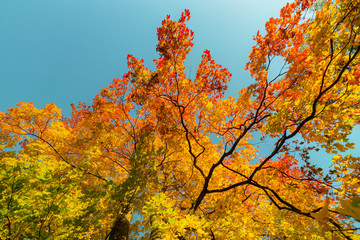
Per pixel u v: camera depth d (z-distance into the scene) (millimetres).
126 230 4281
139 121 7797
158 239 3119
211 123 6309
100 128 6609
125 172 7230
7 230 2436
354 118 3783
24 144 6414
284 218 5340
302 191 5125
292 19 4270
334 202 4316
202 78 5535
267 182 5801
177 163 6625
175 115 6383
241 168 6152
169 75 5520
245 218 4555
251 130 5922
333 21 3344
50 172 2785
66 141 6699
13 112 6316
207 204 5984
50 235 2592
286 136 4469
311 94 4219
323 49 3715
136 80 5547
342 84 3920
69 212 2973
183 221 2820
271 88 5051
